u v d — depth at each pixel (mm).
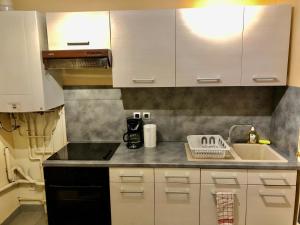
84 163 2041
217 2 2369
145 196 2055
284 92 2182
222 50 2078
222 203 1952
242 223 2018
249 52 2064
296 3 1980
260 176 1939
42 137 2654
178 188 2018
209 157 2088
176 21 2064
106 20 2100
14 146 2691
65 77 2527
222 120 2514
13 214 2680
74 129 2617
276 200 1961
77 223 2145
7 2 2230
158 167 1997
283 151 2205
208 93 2480
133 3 2412
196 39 2076
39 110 2166
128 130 2389
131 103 2543
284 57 2053
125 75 2170
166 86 2166
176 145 2461
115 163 2016
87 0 2428
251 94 2449
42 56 2105
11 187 2652
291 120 2068
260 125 2492
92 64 2135
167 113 2539
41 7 2461
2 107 2166
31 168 2729
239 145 2457
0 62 2111
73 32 2135
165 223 2082
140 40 2109
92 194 2092
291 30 2059
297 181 1968
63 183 2090
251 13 2012
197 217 2051
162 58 2123
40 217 2709
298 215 1924
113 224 2123
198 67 2115
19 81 2129
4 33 2078
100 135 2613
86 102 2564
